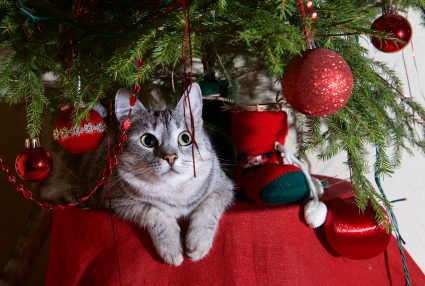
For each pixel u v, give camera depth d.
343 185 1.29
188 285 0.97
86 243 1.01
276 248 0.98
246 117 1.12
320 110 0.77
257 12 0.83
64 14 0.93
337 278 1.05
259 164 1.15
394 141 1.33
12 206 1.77
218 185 1.11
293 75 0.75
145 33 0.86
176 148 1.06
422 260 1.61
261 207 1.03
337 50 0.99
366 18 0.97
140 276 0.97
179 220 1.06
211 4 0.85
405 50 1.47
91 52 1.02
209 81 1.27
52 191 1.31
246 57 1.44
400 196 1.57
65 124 0.96
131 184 1.07
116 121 1.21
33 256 1.54
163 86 1.49
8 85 0.92
